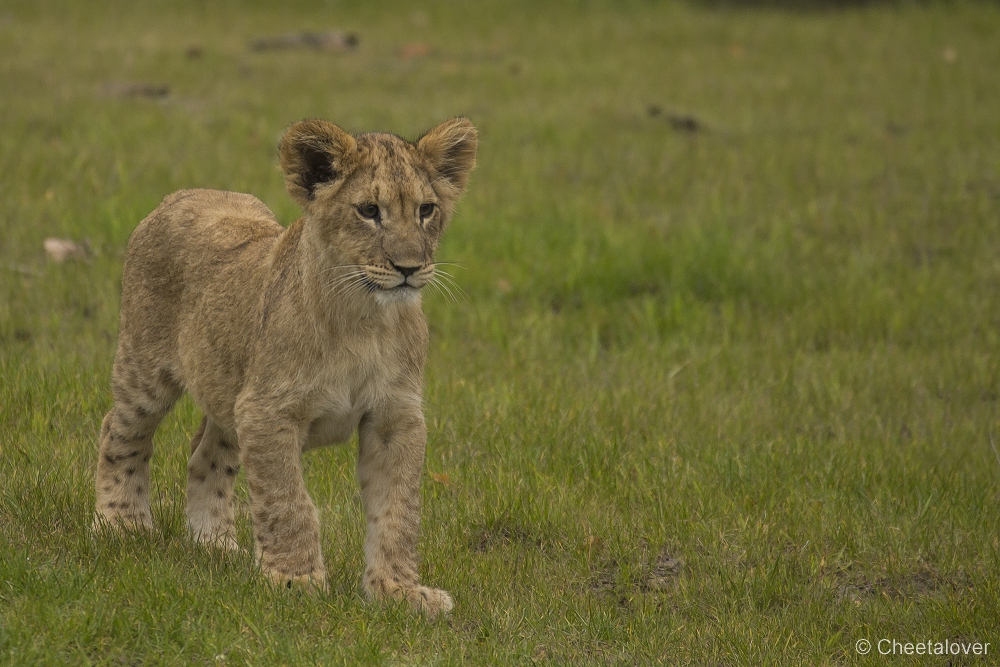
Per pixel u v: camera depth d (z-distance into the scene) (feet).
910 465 35.55
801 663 25.72
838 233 59.16
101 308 43.75
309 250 26.03
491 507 31.60
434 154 27.09
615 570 30.17
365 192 25.79
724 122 81.92
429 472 33.73
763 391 41.32
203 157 62.80
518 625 26.09
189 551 27.99
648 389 40.50
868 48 108.06
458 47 104.99
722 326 48.08
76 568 25.20
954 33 115.24
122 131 66.08
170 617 23.80
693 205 62.49
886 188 66.80
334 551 29.43
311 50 99.60
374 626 24.75
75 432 34.04
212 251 28.76
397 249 25.66
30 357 38.60
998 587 28.81
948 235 59.57
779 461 35.29
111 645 22.84
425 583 28.30
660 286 51.80
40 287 44.68
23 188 54.44
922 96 90.68
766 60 102.63
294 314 25.70
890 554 30.86
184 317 28.84
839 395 41.14
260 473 25.93
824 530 31.73
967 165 71.67
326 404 26.08
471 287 49.57
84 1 110.01
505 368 41.55
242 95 80.48
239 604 24.71
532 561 29.66
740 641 26.27
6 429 33.42
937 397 42.11
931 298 50.65
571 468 34.42
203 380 28.14
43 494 29.30
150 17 107.65
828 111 85.51
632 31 113.91
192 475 30.09
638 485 33.58
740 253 53.72
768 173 68.74
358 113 76.48
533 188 63.41
